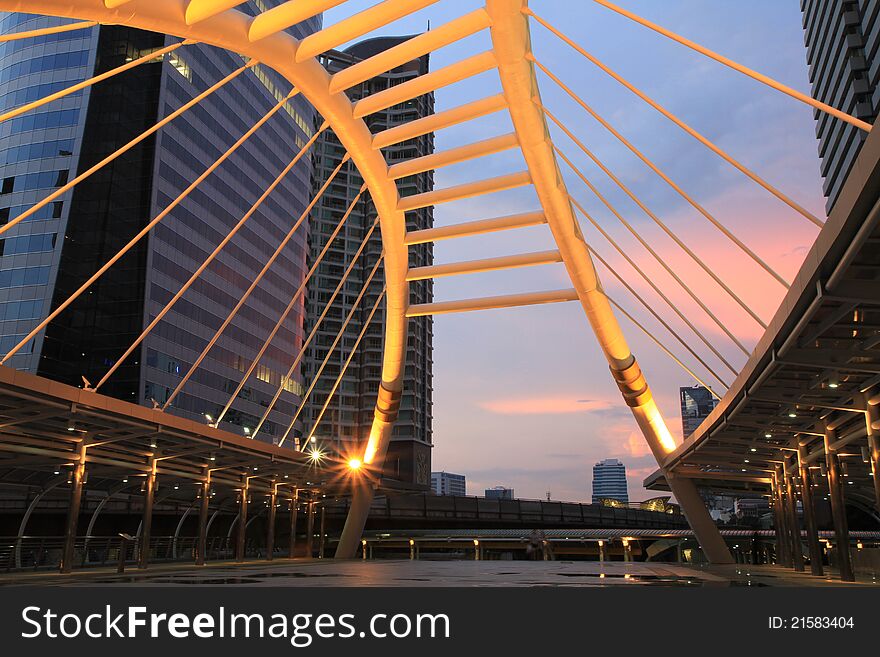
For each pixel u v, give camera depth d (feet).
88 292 272.72
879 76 241.55
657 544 209.26
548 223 123.54
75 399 82.38
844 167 275.39
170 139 292.40
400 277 146.61
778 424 102.06
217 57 324.60
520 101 100.12
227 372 318.24
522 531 227.61
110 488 136.87
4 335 264.11
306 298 458.50
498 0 85.81
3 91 290.15
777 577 100.27
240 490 156.25
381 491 201.26
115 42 293.02
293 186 385.50
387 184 126.72
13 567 107.65
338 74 101.30
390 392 168.45
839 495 96.48
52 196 81.35
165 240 285.64
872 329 60.03
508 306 143.02
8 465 102.27
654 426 155.84
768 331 65.05
